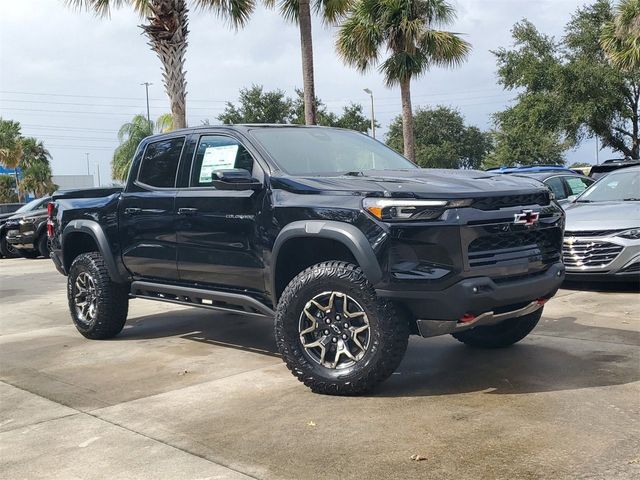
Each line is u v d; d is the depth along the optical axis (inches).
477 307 161.9
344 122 1818.4
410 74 756.0
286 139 209.0
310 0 585.3
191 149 221.8
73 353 237.8
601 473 119.8
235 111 1754.4
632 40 808.3
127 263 241.4
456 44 733.3
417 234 159.2
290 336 176.9
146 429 155.3
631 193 346.9
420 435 142.4
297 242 182.2
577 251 313.3
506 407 158.1
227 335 258.5
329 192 174.9
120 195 243.0
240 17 557.0
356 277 167.0
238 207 196.5
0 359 233.1
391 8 716.0
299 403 168.7
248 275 196.4
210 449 140.9
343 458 132.6
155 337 259.6
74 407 174.7
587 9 1246.9
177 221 216.7
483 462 127.1
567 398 162.6
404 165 223.0
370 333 166.2
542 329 242.2
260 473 127.7
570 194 451.8
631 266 301.3
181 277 221.3
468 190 164.2
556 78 1197.1
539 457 128.0
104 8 506.0
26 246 680.4
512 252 170.4
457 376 186.7
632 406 155.0
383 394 172.9
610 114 1203.2
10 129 2114.9
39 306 358.3
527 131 1299.2
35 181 2148.1
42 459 139.9
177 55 507.5
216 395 178.9
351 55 762.2
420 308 162.1
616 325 242.5
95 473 131.4
